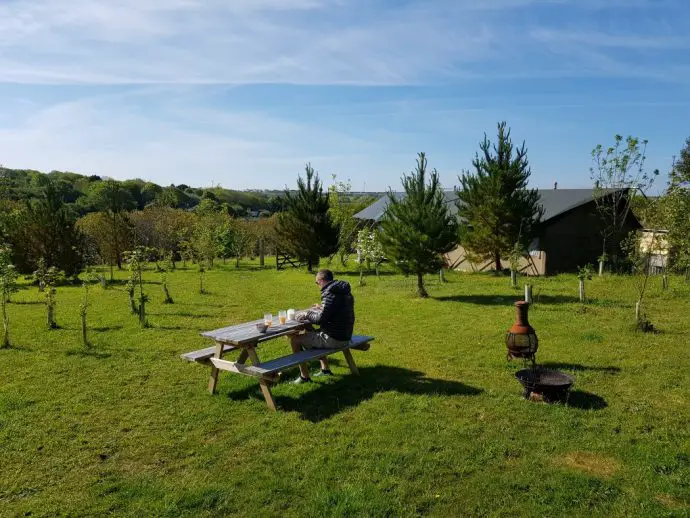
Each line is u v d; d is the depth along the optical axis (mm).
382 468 4469
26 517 3846
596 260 21625
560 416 5539
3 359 8125
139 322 10984
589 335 9164
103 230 26047
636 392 6324
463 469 4430
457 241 14641
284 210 24062
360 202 36031
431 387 6566
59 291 16734
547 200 23062
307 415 5688
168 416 5742
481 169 20188
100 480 4391
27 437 5227
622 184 18859
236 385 6750
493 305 12789
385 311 12273
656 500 3945
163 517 3822
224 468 4562
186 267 25891
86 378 7125
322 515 3809
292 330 7207
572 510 3830
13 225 18797
